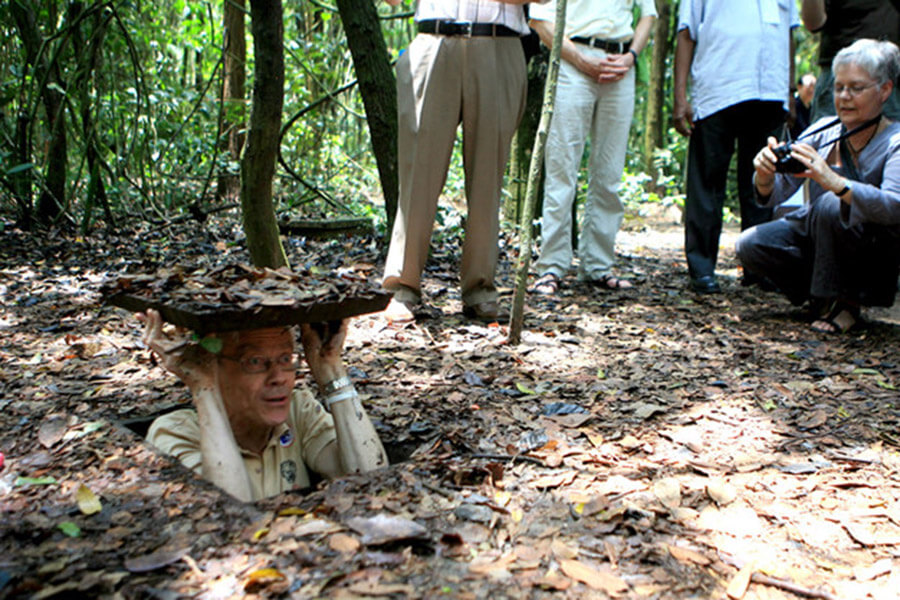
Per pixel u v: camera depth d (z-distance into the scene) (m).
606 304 4.98
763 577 2.03
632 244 7.86
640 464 2.69
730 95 5.24
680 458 2.75
